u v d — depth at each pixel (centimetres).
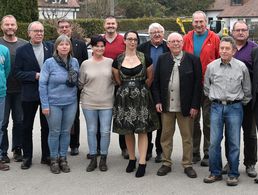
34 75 634
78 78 652
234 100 581
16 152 704
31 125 657
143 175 630
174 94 617
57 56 626
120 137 720
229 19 5178
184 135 630
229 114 586
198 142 697
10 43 685
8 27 675
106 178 621
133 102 621
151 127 630
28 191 570
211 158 602
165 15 5053
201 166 679
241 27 609
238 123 587
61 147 654
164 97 621
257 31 4181
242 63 586
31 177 623
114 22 708
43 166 675
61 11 3862
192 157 664
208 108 675
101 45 641
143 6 4847
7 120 689
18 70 642
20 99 689
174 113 628
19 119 690
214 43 670
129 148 648
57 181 607
